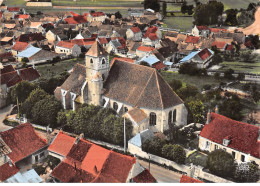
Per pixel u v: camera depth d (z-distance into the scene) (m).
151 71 115.31
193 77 179.88
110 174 84.19
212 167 88.75
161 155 98.62
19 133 102.00
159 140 101.12
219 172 87.75
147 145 100.38
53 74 184.88
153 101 111.38
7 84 146.50
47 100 124.25
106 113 113.88
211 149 102.56
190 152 103.38
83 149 93.56
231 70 174.25
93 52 119.56
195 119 119.00
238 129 99.56
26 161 101.56
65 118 119.50
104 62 121.62
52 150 99.25
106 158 88.19
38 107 122.31
